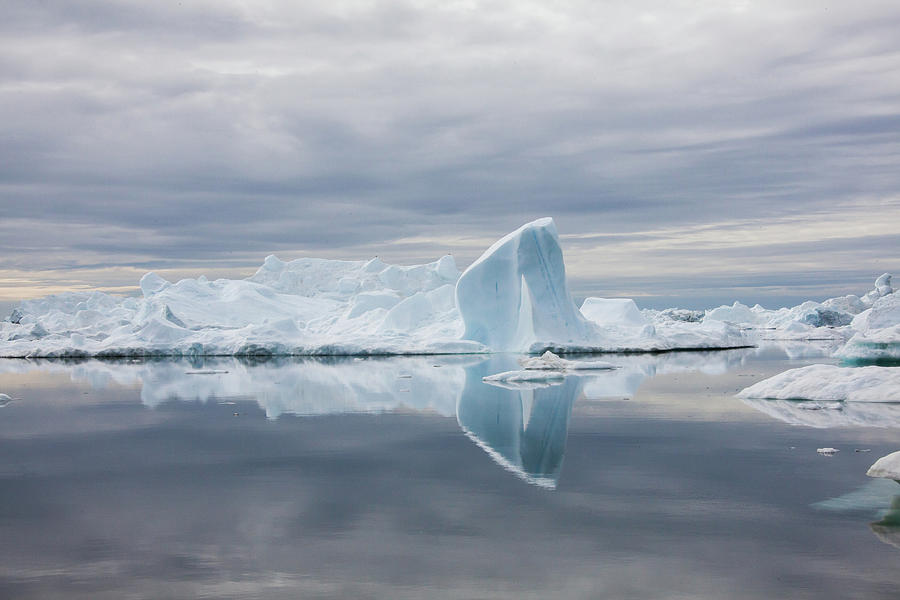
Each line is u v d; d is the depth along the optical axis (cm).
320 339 5491
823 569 893
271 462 1537
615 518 1098
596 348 4809
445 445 1691
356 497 1243
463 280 5159
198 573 917
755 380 3031
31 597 855
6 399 2673
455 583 870
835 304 9125
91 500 1261
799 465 1413
